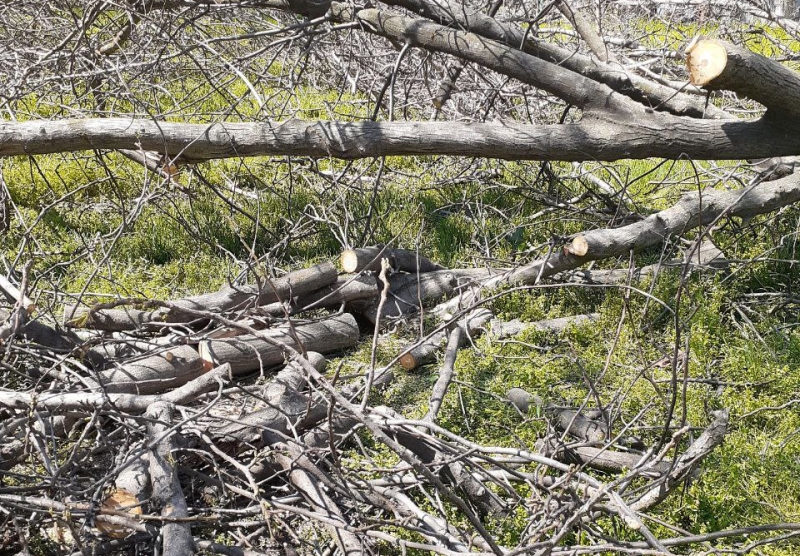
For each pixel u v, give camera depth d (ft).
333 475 11.18
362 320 17.71
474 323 16.47
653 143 16.44
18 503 9.71
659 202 22.49
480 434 13.14
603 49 20.20
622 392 13.39
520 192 21.85
